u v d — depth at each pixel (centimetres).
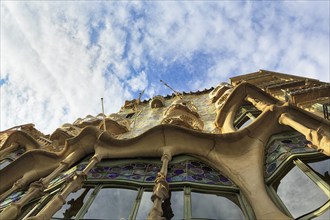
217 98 1858
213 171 807
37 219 551
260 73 2183
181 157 854
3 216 609
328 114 952
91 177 771
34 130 1677
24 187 870
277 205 655
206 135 867
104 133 897
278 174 732
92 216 643
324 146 659
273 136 870
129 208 666
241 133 862
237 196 707
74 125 1650
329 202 595
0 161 1192
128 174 785
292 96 1245
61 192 654
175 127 884
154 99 2197
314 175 673
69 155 884
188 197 694
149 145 870
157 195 599
